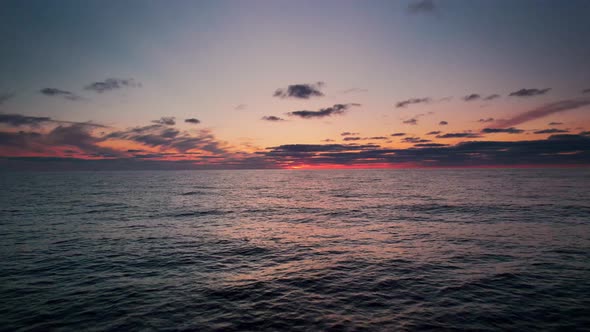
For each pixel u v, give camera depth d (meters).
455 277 13.05
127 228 24.58
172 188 74.94
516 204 36.56
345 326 8.98
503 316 9.51
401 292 11.54
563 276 12.97
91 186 80.69
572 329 8.73
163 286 12.38
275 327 8.98
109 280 13.05
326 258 16.36
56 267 14.72
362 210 35.19
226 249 18.33
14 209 34.59
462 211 32.06
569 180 95.56
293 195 56.84
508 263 14.84
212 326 9.07
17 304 10.60
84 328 8.98
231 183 104.00
